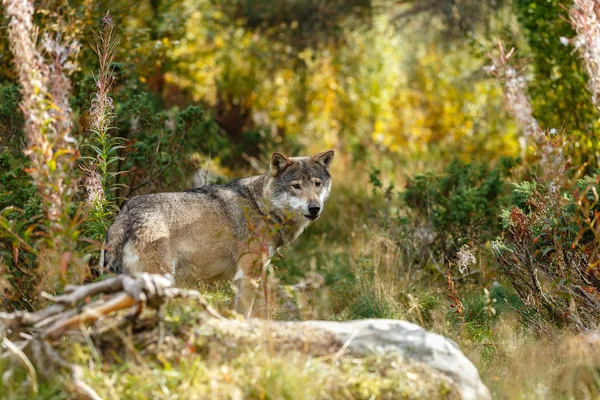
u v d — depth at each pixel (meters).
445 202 14.68
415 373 7.22
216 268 10.57
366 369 7.24
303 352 7.40
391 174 22.80
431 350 7.48
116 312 7.46
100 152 10.37
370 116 28.38
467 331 10.48
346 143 26.94
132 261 9.66
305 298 11.09
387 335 7.60
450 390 7.16
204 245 10.34
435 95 29.06
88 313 7.06
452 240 13.80
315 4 23.70
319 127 27.39
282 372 6.88
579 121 14.85
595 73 9.99
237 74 23.34
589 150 14.06
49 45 8.48
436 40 24.86
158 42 16.34
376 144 27.30
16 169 11.04
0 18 13.84
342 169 23.28
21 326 7.24
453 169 15.41
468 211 13.76
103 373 7.00
